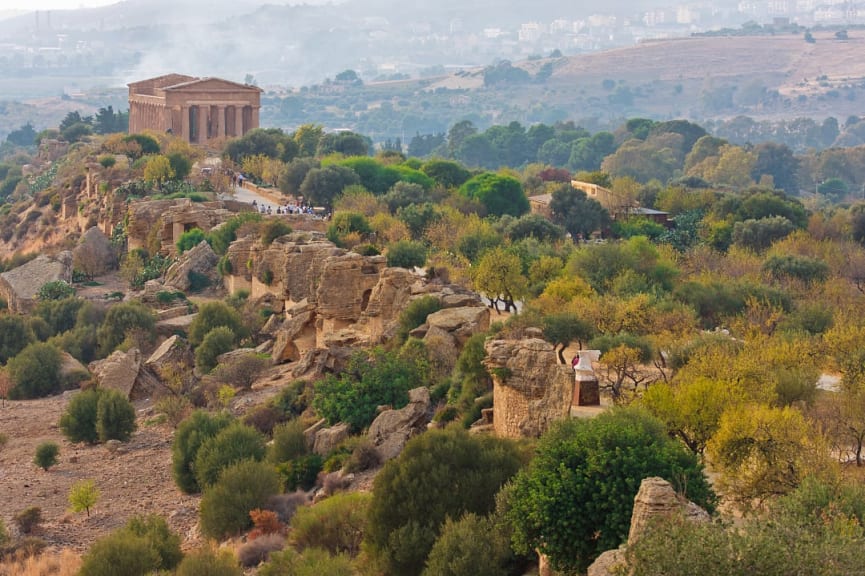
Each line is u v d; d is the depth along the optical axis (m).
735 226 182.12
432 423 77.81
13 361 124.94
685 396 62.66
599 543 48.22
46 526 77.94
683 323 97.88
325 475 75.56
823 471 54.62
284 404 95.94
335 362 98.56
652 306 101.50
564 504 48.88
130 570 62.31
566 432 53.28
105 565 62.09
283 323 120.44
